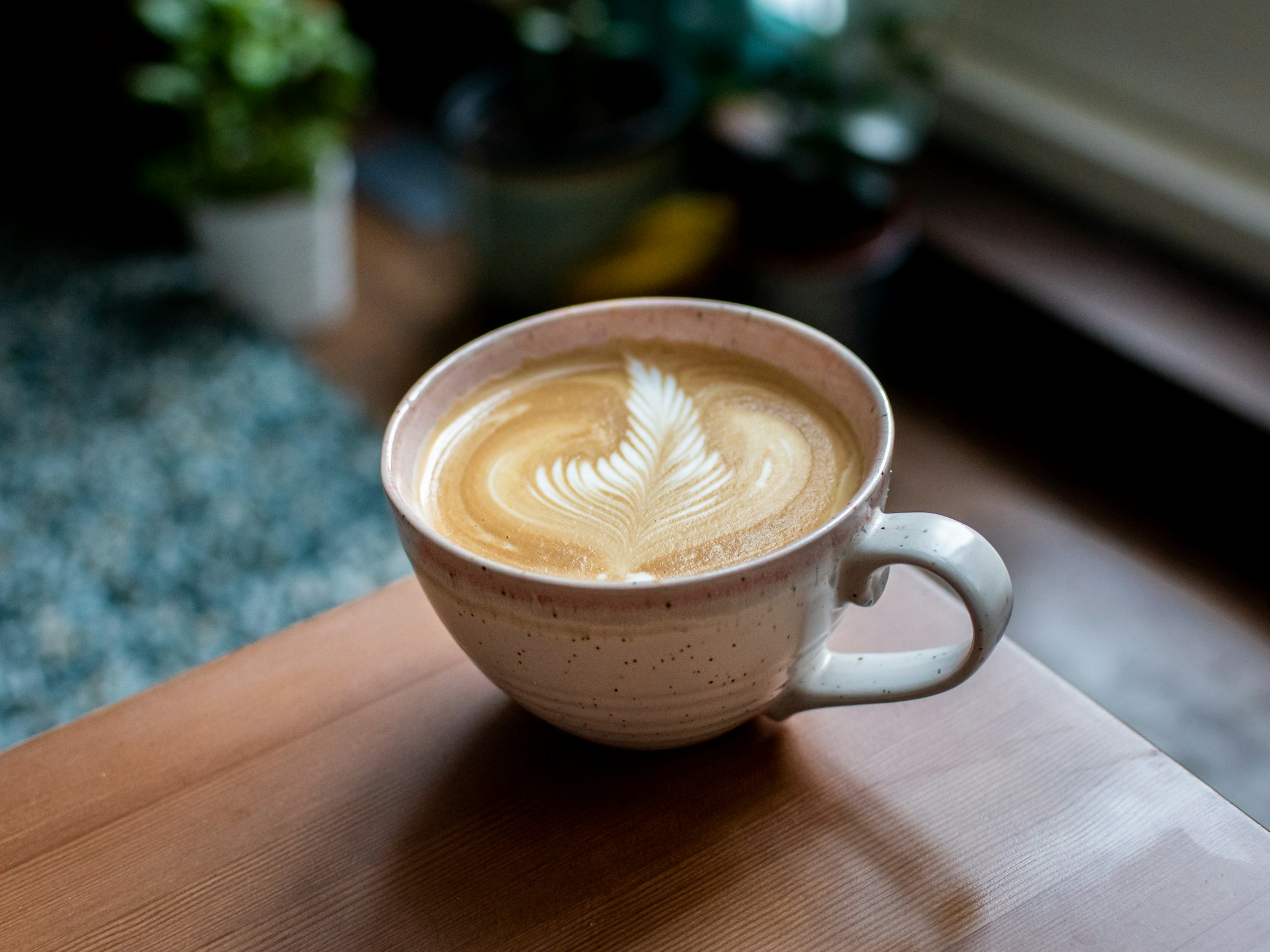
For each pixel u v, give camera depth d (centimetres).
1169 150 84
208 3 91
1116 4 84
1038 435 86
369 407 93
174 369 97
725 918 29
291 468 86
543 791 32
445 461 33
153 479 85
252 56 91
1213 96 81
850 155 84
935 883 30
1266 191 80
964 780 32
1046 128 89
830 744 33
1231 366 74
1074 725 33
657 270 92
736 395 35
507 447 33
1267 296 80
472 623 28
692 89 96
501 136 95
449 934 29
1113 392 81
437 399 34
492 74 123
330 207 99
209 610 74
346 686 35
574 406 35
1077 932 29
